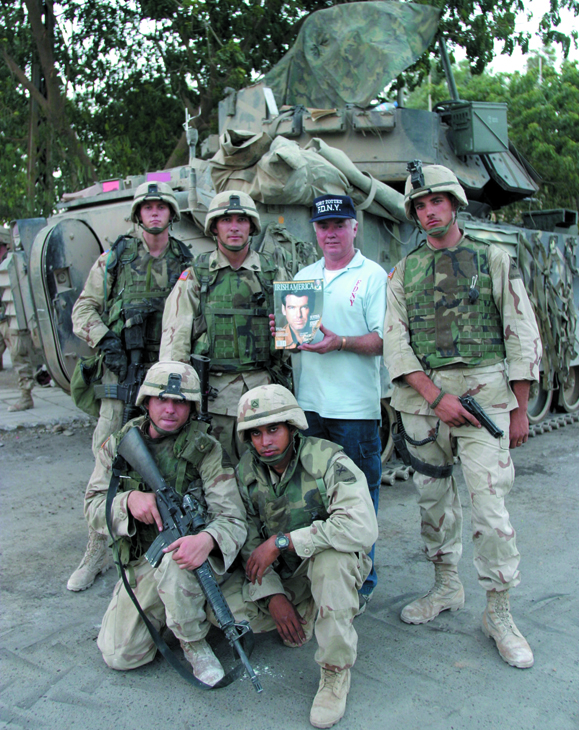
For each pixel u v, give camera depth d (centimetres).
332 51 829
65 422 852
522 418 328
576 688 294
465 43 1309
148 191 397
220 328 353
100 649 316
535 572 420
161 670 315
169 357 349
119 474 318
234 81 1232
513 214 1315
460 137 802
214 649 333
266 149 519
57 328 534
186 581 295
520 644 315
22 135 1499
